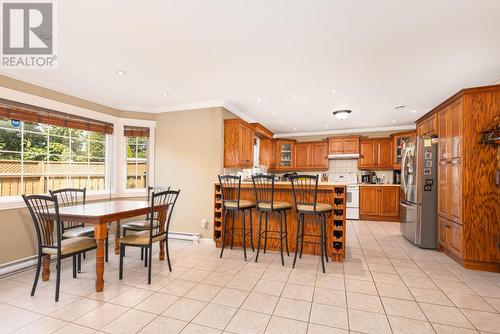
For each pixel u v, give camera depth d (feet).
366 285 8.36
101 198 13.20
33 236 10.12
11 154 9.98
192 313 6.70
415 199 12.89
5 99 9.38
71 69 9.46
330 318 6.47
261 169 20.18
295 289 8.07
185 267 9.97
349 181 22.12
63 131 11.98
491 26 6.57
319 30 6.88
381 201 19.89
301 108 14.99
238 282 8.59
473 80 10.37
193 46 7.80
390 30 6.84
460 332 5.90
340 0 5.66
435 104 13.92
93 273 9.35
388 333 5.87
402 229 14.82
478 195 9.49
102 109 13.33
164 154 14.60
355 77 10.16
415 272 9.45
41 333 5.83
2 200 9.43
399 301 7.31
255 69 9.47
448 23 6.48
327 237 11.15
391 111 15.53
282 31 6.95
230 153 13.65
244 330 5.98
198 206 13.80
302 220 10.79
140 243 8.58
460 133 9.79
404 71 9.53
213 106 13.64
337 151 21.66
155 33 7.07
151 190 13.76
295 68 9.34
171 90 11.85
